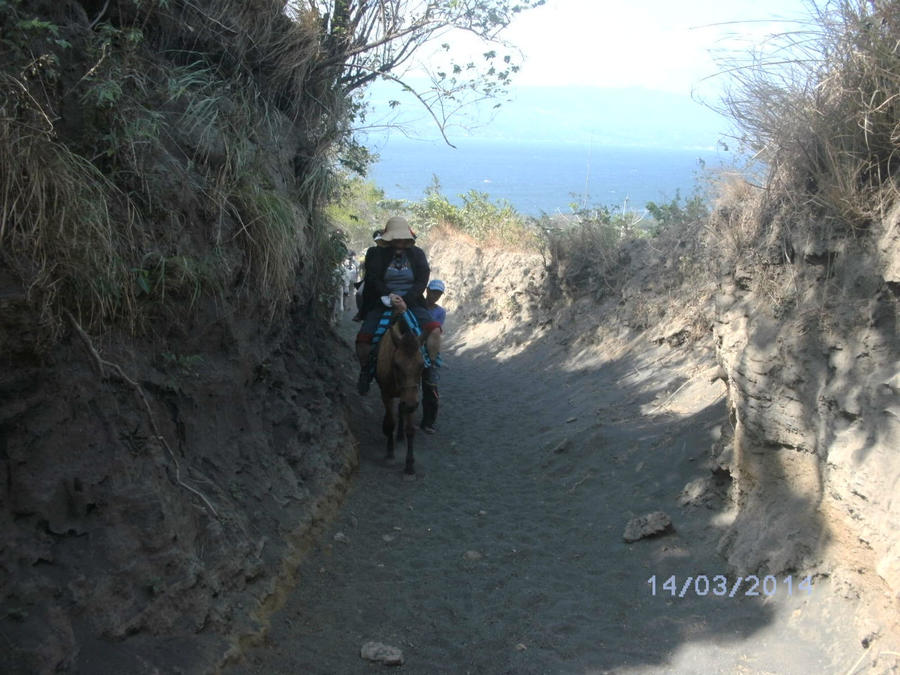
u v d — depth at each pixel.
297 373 7.02
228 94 6.18
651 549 5.48
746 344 5.19
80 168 3.91
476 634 4.66
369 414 8.88
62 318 3.71
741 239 5.62
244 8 6.65
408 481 7.27
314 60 7.60
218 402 5.24
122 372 3.94
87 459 3.76
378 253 7.93
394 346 7.39
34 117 3.67
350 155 8.43
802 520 4.50
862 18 4.52
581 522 6.23
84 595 3.49
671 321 9.75
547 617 4.81
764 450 4.98
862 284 4.31
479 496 7.00
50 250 3.55
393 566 5.54
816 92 4.83
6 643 3.11
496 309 15.25
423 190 23.02
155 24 5.67
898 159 4.29
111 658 3.44
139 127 4.45
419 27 8.08
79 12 4.58
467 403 10.35
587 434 7.96
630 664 4.21
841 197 4.39
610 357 10.38
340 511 6.27
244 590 4.47
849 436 4.07
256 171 5.80
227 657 3.88
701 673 4.02
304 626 4.59
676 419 7.48
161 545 3.90
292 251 5.88
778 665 3.92
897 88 4.25
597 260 12.17
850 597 3.98
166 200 4.63
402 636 4.62
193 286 4.78
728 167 6.73
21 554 3.37
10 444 3.45
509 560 5.66
